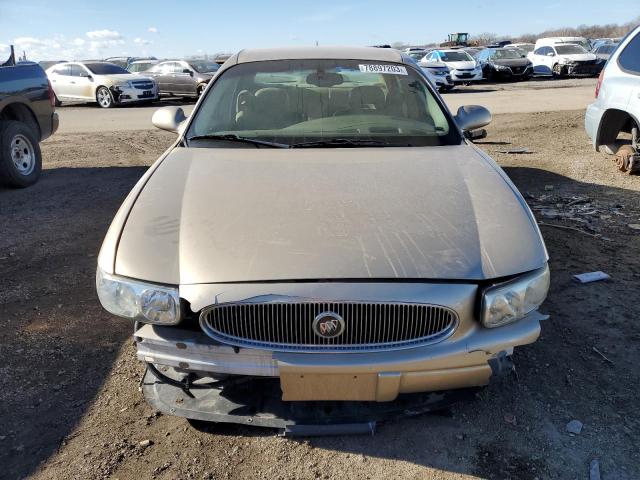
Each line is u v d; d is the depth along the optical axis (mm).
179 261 2104
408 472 2150
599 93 6723
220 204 2367
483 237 2188
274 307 1991
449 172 2684
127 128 11836
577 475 2121
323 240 2125
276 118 3285
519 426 2377
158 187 2545
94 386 2674
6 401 2555
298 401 2320
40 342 3057
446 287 2004
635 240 4402
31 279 3895
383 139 3129
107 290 2133
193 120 3305
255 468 2176
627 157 6320
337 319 1972
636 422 2389
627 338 3008
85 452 2254
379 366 1979
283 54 3721
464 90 20094
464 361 2029
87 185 6621
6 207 5730
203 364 2074
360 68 3553
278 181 2566
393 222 2230
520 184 6164
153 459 2219
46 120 7008
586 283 3635
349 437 2326
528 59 24469
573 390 2600
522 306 2094
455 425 2391
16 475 2141
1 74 6281
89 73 16938
